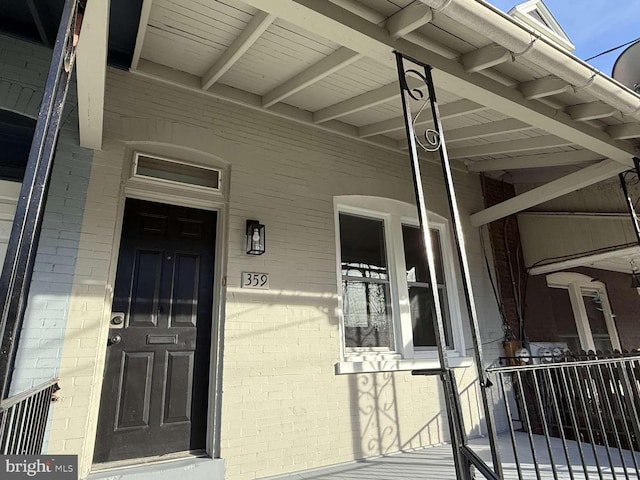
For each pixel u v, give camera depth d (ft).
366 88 11.67
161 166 10.98
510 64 8.80
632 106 9.23
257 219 11.62
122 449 9.00
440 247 15.93
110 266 9.52
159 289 10.30
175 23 9.41
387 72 10.77
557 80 9.00
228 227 11.10
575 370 8.59
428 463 10.77
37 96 9.50
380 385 12.39
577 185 13.71
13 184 9.60
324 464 10.77
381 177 14.78
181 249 10.85
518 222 18.78
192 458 9.43
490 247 17.20
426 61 8.21
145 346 9.77
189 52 10.52
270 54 10.38
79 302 8.90
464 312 15.30
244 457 9.77
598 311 21.33
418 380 13.12
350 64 10.52
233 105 12.16
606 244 15.64
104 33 5.91
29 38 9.79
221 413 9.78
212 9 8.92
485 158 16.76
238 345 10.39
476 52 8.49
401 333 13.50
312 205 12.82
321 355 11.60
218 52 10.48
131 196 10.40
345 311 12.91
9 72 9.39
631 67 15.85
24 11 9.34
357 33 7.45
